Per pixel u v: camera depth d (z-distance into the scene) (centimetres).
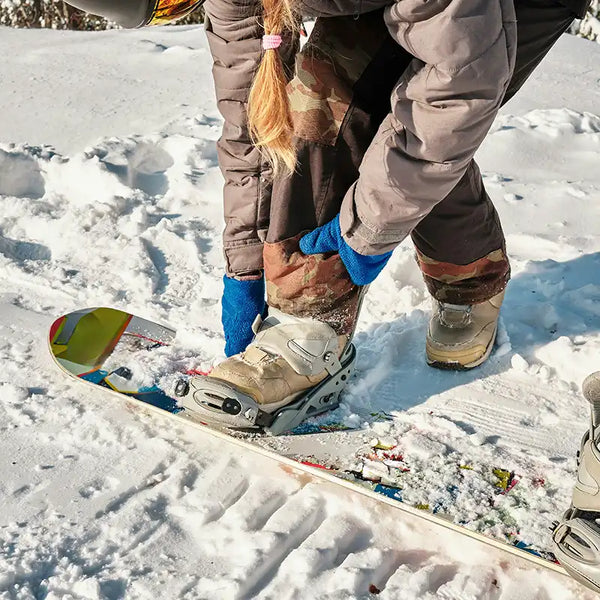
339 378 195
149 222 307
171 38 645
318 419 192
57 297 254
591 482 138
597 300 248
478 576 147
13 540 151
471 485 169
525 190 339
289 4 151
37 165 342
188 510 160
